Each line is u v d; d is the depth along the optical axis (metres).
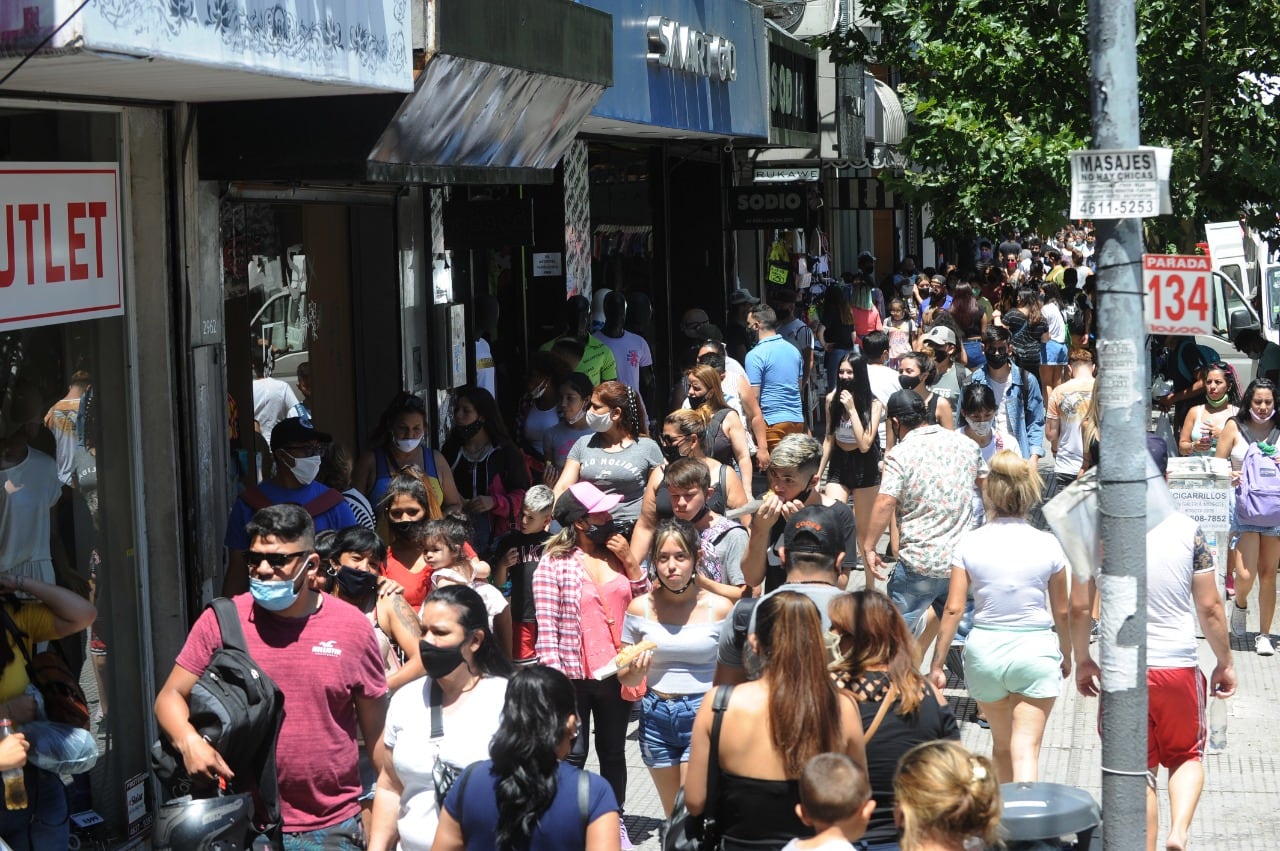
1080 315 28.11
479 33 12.38
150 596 11.83
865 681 7.64
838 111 28.62
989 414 16.23
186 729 8.04
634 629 10.08
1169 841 9.55
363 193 15.30
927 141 24.28
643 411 14.05
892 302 35.59
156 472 11.83
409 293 16.27
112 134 11.29
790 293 25.66
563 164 20.34
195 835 7.58
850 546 11.84
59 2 7.93
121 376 11.51
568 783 6.89
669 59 19.45
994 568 10.54
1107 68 8.04
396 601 9.94
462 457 14.30
